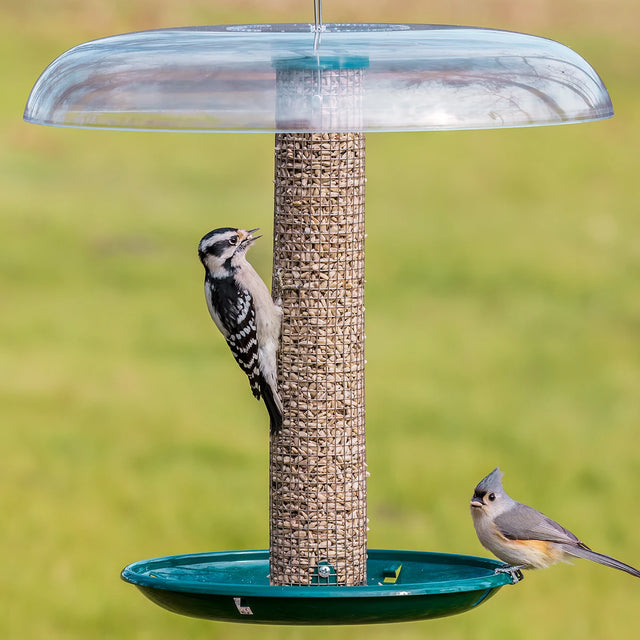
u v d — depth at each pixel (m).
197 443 19.06
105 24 38.28
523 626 14.58
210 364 22.77
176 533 16.58
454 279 27.59
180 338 23.92
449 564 8.30
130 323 24.62
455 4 35.22
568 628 14.51
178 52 6.65
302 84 6.48
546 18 39.16
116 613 14.66
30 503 16.86
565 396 21.45
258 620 6.77
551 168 34.81
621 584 15.36
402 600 6.64
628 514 16.98
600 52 38.19
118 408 20.39
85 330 24.09
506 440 19.30
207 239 8.30
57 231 28.84
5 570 15.34
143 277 26.66
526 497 17.52
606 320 25.23
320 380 7.94
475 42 6.96
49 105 6.78
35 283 26.28
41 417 19.86
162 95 6.41
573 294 26.52
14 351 22.97
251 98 6.41
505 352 23.59
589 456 18.80
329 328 7.94
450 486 17.62
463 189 33.38
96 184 32.16
